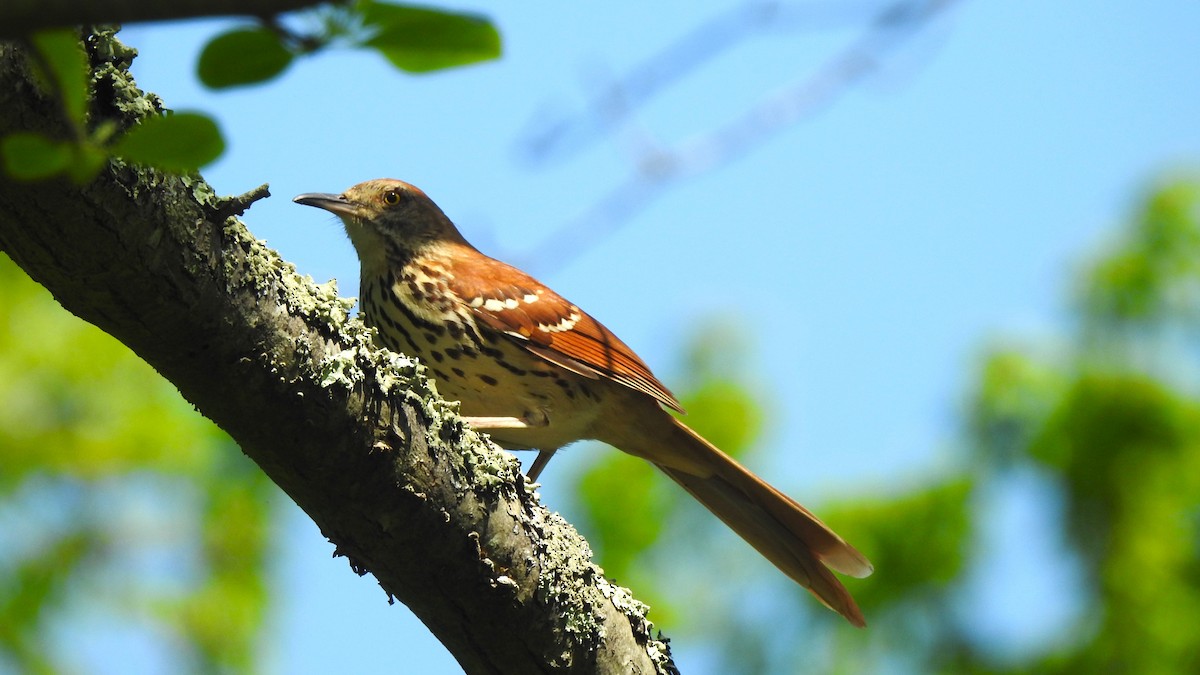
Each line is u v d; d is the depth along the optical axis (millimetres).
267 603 11242
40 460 10945
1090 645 10211
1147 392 10547
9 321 11188
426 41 2836
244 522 11273
